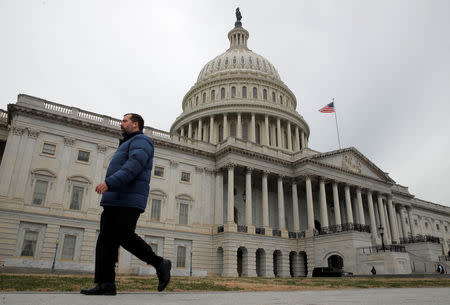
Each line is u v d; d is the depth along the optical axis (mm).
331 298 6836
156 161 47562
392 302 5879
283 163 54312
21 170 37625
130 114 6812
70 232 38656
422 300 6445
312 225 50781
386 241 58812
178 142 50344
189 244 46562
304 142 81188
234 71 81625
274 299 6293
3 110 44500
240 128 71312
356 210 60844
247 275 44969
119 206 5848
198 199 49125
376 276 37531
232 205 47750
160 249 44156
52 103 41438
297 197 58469
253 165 51375
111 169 6266
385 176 63969
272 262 47969
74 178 40406
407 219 78438
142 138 6375
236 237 45562
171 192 47000
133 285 12625
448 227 89938
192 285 13930
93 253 38906
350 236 44688
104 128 43219
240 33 96062
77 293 6301
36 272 29906
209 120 75688
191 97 83812
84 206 40188
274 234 50438
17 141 38281
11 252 34906
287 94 84375
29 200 37344
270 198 57281
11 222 35656
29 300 4723
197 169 50469
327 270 39438
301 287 16047
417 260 53625
